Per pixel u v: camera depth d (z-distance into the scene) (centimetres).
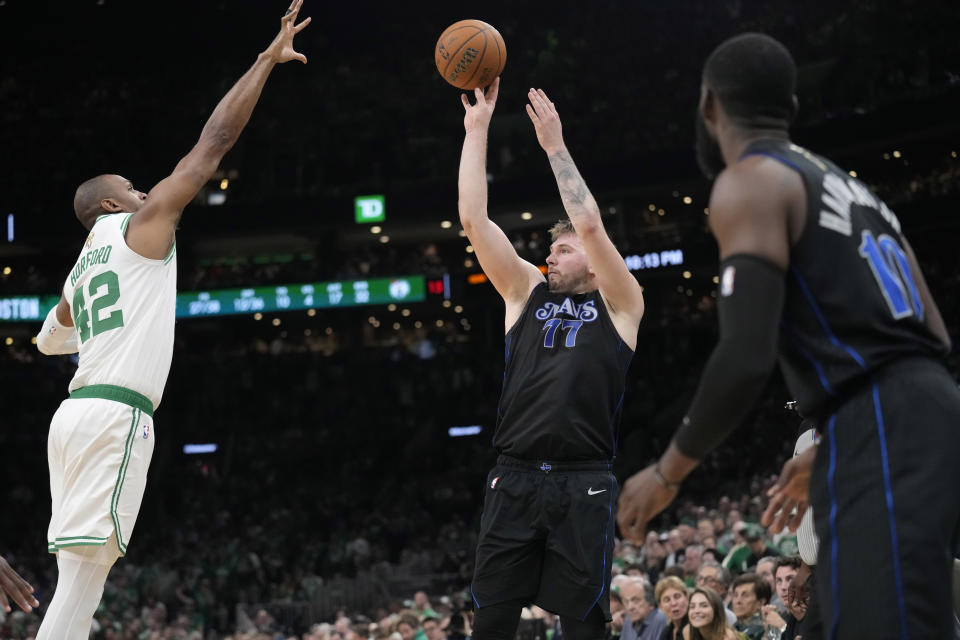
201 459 3366
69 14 4075
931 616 221
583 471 382
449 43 447
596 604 372
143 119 3712
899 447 229
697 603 630
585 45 3638
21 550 2969
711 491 2355
